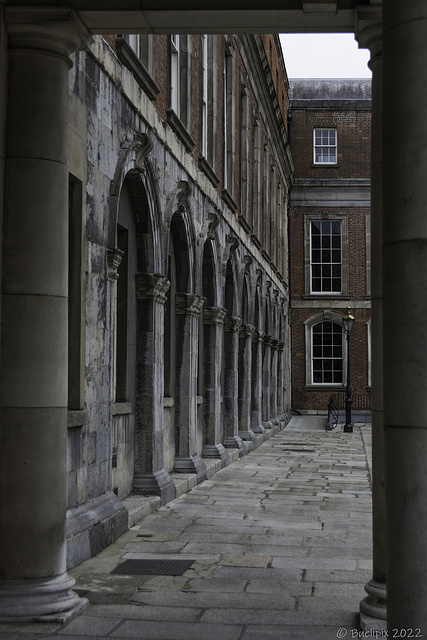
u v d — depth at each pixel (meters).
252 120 26.00
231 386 21.20
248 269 23.77
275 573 8.12
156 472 12.55
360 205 40.19
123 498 11.73
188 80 15.30
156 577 7.92
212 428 18.38
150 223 12.25
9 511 6.33
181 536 10.02
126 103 11.02
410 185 4.65
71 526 8.46
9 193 6.51
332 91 42.94
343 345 39.56
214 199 18.09
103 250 9.94
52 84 6.65
